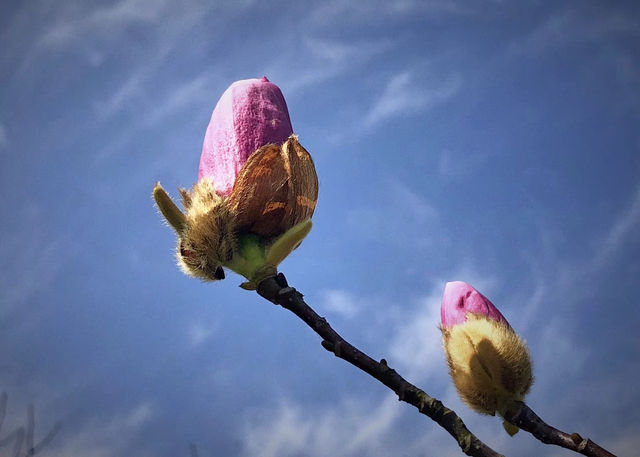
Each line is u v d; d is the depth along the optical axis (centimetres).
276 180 21
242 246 21
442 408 18
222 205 21
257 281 21
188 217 21
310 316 19
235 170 21
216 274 21
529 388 21
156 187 21
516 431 21
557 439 20
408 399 18
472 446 17
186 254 21
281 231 21
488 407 21
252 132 21
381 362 18
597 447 20
